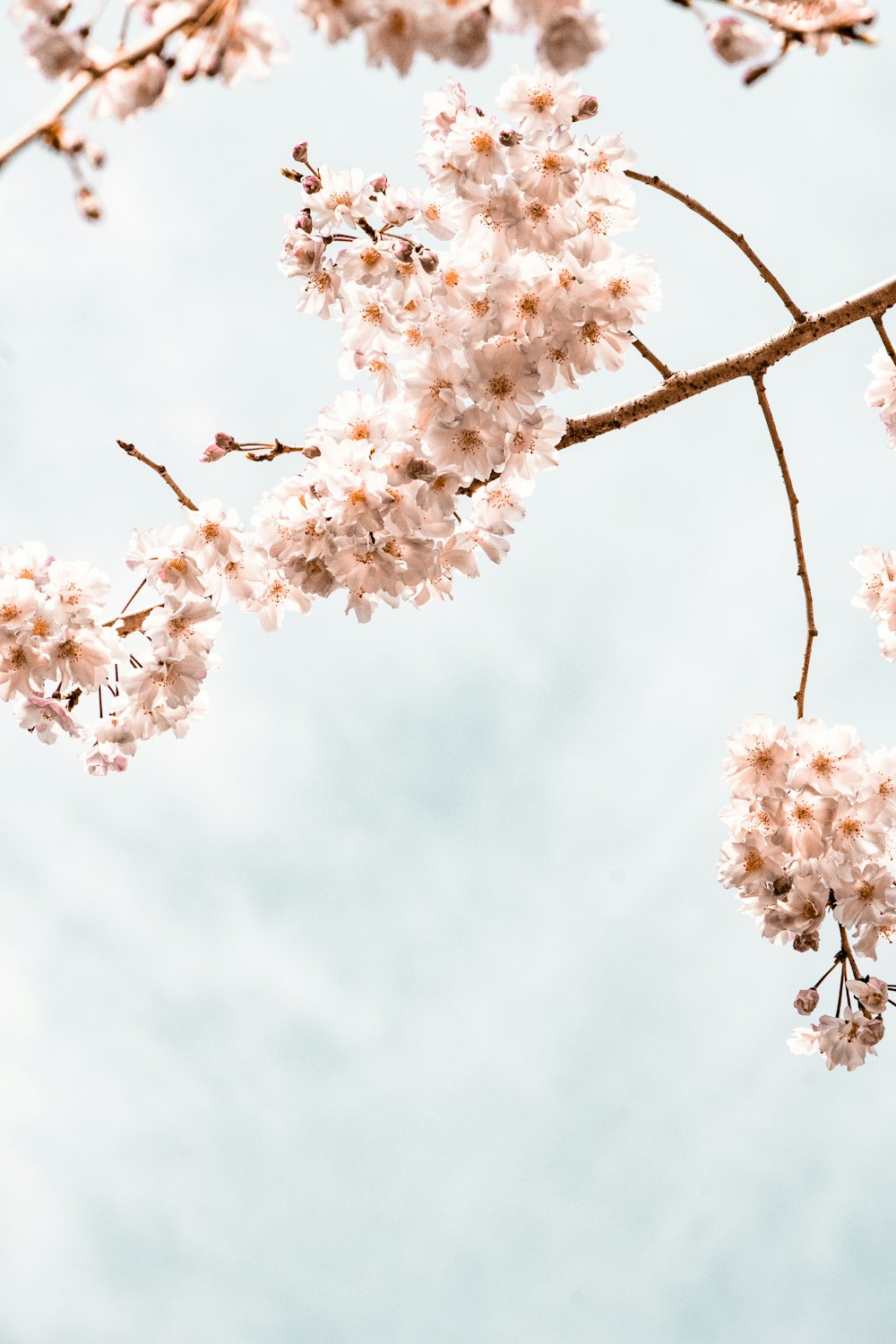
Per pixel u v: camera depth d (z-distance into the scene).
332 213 3.54
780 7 2.01
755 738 3.70
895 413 4.33
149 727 3.52
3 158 1.81
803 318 3.74
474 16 1.83
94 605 3.31
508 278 3.43
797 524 3.82
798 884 3.60
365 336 3.67
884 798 3.63
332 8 1.82
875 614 4.12
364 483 3.36
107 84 1.95
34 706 3.34
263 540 3.51
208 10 1.90
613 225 3.54
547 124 3.28
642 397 3.83
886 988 3.59
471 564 3.79
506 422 3.44
